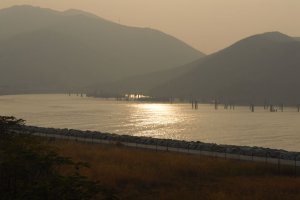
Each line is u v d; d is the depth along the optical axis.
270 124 142.12
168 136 100.06
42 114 164.12
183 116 177.62
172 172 29.25
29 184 13.80
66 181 13.61
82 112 182.62
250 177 28.78
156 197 23.05
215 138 97.69
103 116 160.88
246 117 179.50
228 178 28.31
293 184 26.22
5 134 19.77
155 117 165.38
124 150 39.59
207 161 33.72
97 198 17.62
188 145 43.62
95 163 31.34
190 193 23.77
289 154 36.59
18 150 15.60
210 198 22.45
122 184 25.94
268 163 33.25
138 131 110.19
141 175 27.80
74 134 55.03
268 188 25.27
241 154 38.62
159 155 36.66
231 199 22.41
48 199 13.02
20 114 162.12
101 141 49.03
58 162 16.20
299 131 116.75
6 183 14.25
